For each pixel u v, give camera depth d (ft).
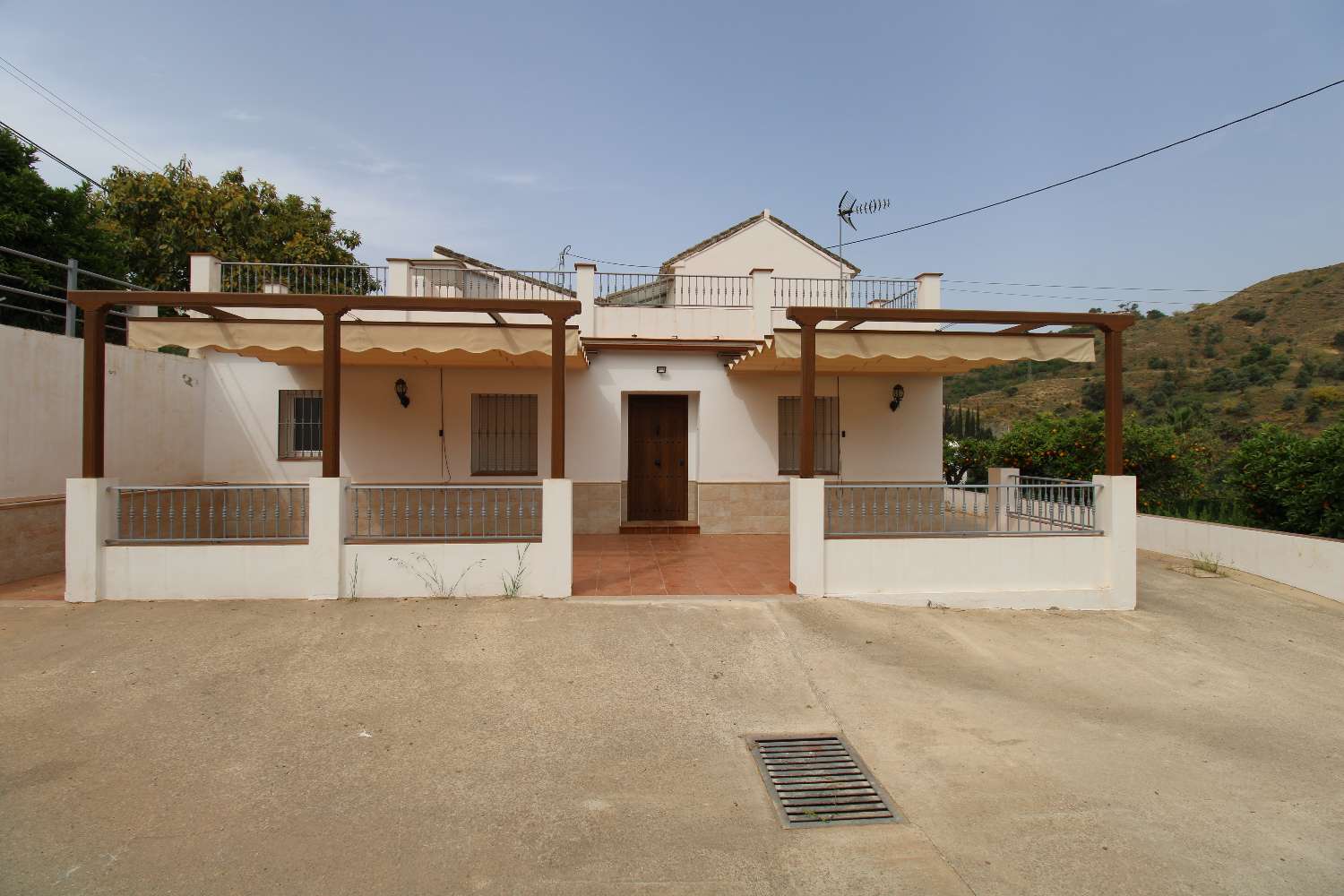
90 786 13.00
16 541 25.20
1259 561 30.76
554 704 16.67
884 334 25.36
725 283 45.75
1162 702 17.90
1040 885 10.73
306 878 10.64
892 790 13.51
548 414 36.50
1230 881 10.92
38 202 40.40
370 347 23.71
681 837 11.91
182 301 22.66
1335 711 17.67
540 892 10.46
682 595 24.07
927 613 23.71
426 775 13.71
